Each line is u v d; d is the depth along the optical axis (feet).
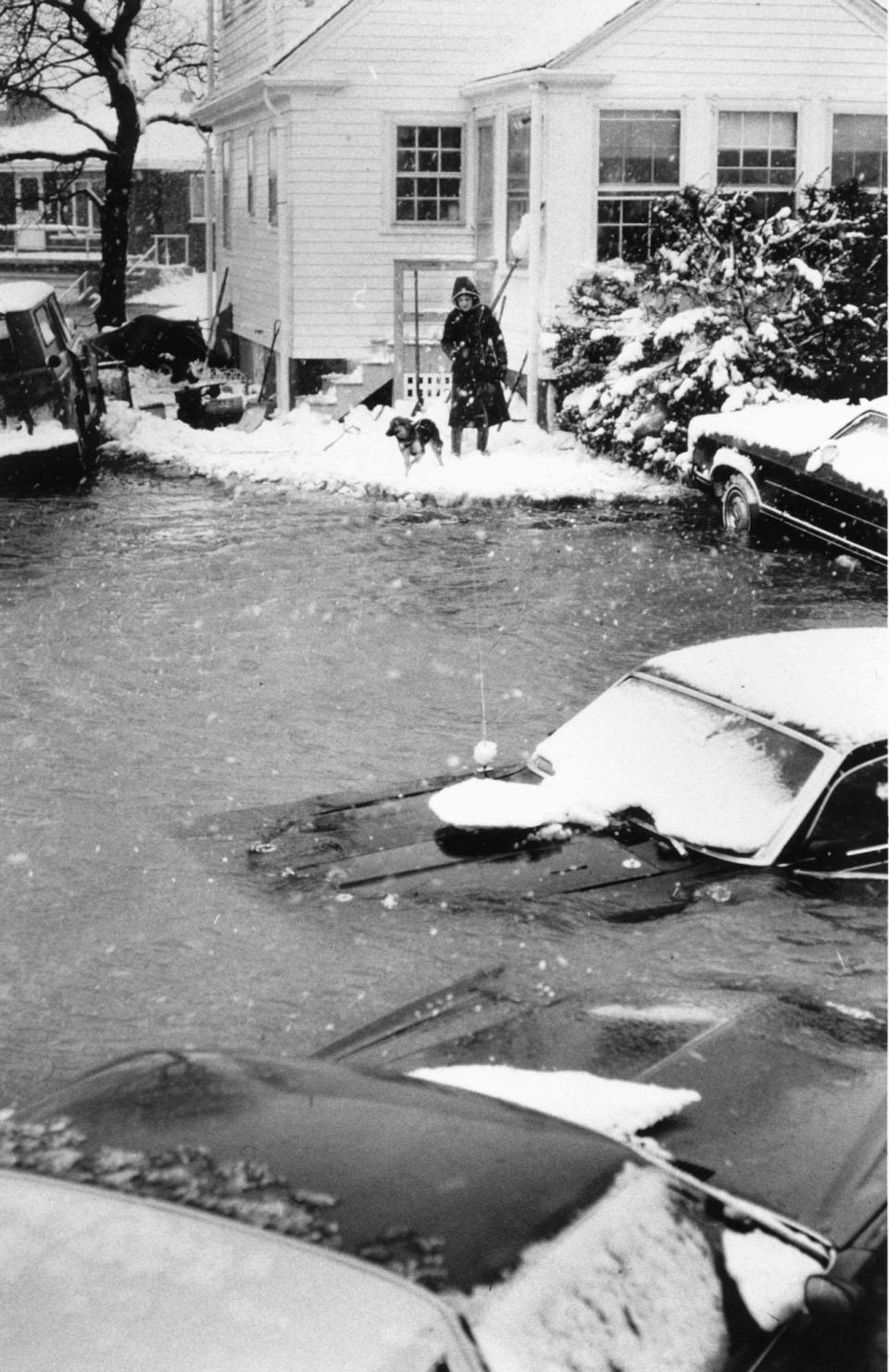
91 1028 18.80
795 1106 12.60
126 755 30.27
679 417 60.95
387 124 78.13
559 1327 8.15
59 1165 9.14
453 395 63.93
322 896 21.56
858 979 17.65
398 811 24.16
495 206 76.02
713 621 40.88
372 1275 8.08
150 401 86.43
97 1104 10.15
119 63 99.86
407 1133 9.52
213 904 21.99
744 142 72.38
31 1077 17.71
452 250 79.56
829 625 40.34
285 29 79.36
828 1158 11.75
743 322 61.21
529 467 62.85
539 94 69.05
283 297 79.25
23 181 167.53
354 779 28.94
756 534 50.98
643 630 39.96
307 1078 10.67
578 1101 12.21
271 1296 7.96
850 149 73.72
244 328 92.68
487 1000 16.29
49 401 61.52
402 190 79.10
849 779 21.24
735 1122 12.32
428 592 44.27
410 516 56.13
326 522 54.95
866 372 63.16
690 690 23.67
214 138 112.78
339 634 39.68
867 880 20.59
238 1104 9.98
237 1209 8.57
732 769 21.98
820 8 71.46
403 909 20.76
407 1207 8.64
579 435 65.62
